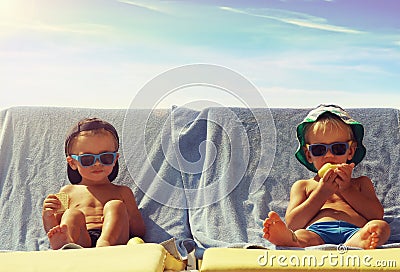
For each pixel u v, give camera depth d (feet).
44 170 7.59
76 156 7.09
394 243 6.55
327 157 7.09
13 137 7.84
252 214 7.30
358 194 6.93
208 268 5.04
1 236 7.09
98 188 7.14
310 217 6.78
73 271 4.84
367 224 6.41
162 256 5.32
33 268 4.92
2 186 7.53
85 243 6.51
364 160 7.57
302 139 7.32
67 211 6.58
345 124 7.13
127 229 6.69
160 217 7.28
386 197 7.36
